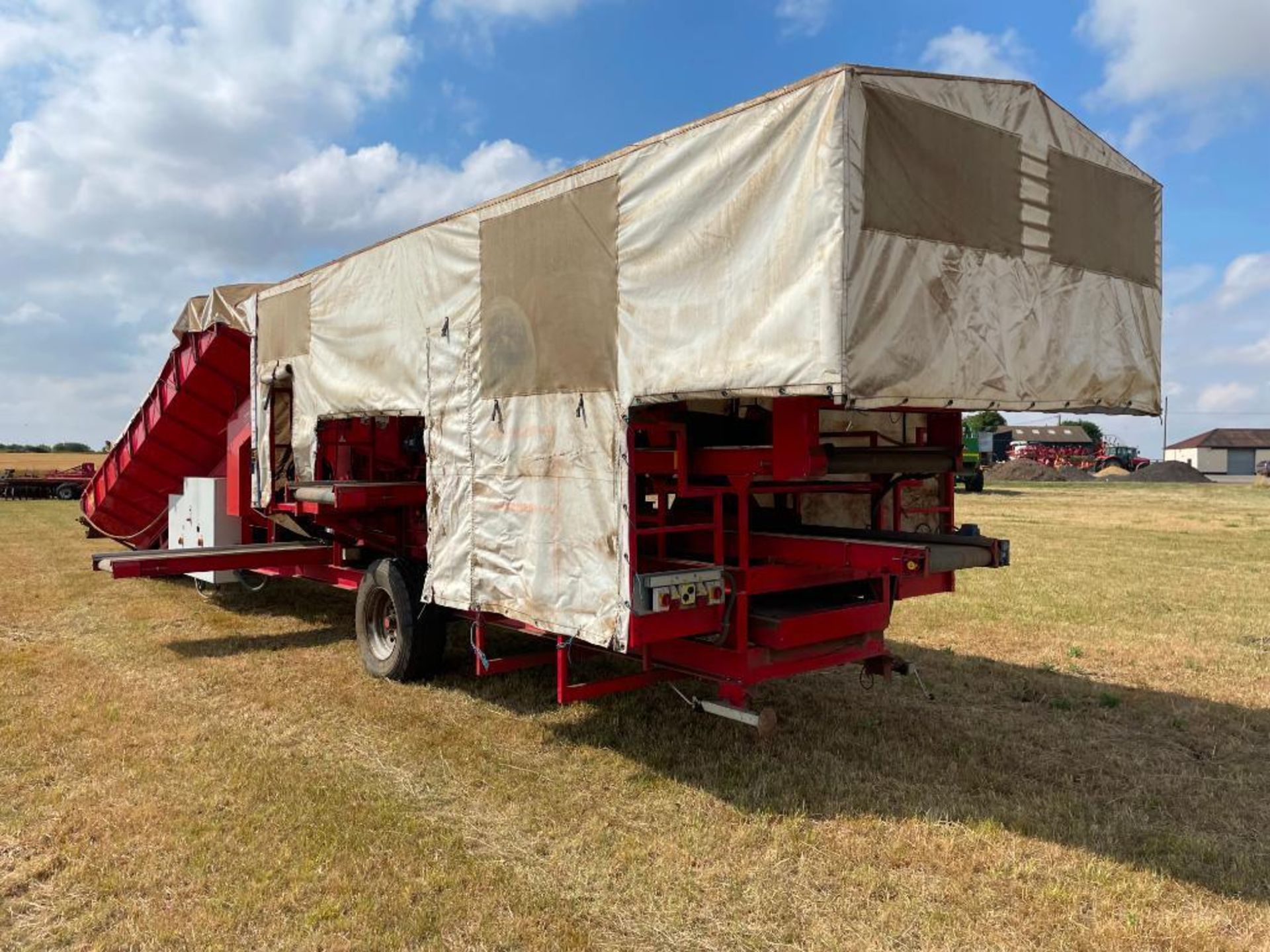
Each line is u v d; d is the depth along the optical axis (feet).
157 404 30.86
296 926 10.75
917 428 19.49
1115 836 13.19
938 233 12.38
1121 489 121.49
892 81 11.80
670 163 13.37
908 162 12.01
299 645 25.11
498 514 16.65
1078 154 14.79
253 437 26.61
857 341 11.23
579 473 14.74
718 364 12.52
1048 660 23.32
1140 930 10.71
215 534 29.91
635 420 14.33
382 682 21.07
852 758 16.25
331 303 22.48
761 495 19.80
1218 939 10.50
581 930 10.72
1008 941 10.53
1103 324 15.25
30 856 12.46
